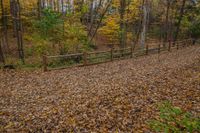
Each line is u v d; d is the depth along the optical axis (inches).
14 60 763.4
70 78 480.7
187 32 1590.8
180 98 310.5
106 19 1037.8
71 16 826.8
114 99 327.9
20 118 276.5
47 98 352.8
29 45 970.7
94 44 1144.2
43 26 725.9
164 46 1059.9
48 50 781.9
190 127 205.8
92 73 528.7
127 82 421.4
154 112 270.8
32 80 467.5
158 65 598.5
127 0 1035.3
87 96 351.3
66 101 333.4
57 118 271.9
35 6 1136.2
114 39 1088.2
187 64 566.9
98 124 251.9
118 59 758.5
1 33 1111.6
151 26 1769.2
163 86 374.9
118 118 263.9
